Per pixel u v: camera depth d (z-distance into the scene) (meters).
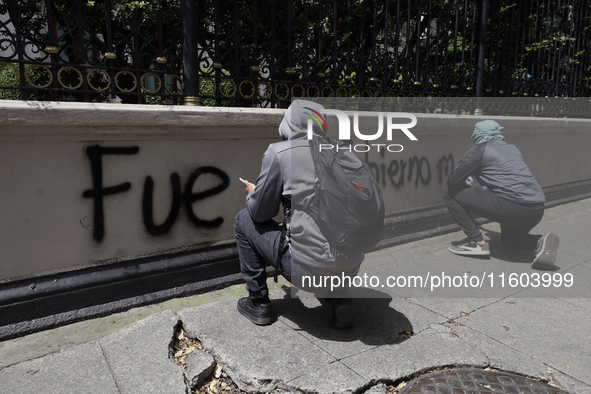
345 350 1.92
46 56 2.19
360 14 3.45
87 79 2.27
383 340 2.01
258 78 2.83
